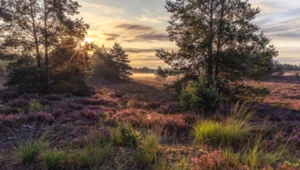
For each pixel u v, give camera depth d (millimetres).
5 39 19656
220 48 15203
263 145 5809
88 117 9805
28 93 18188
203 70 15688
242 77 15344
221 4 14984
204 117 9164
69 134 6992
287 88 34188
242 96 14617
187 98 11000
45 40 20312
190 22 15281
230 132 5996
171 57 16062
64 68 21750
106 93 22969
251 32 14812
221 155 4520
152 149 4684
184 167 3793
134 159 4379
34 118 8789
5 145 5824
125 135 5453
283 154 5211
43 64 21047
